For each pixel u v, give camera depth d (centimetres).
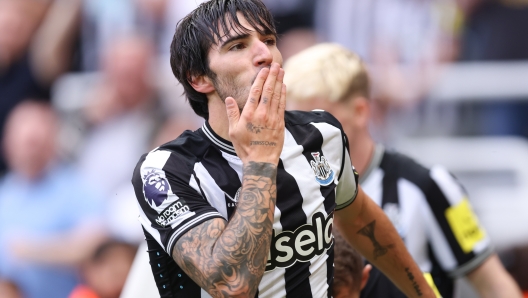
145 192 713
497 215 2045
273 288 716
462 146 2130
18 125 2198
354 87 1114
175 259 690
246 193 682
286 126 766
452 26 2194
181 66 743
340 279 873
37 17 2450
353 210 845
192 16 738
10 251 2006
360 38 2203
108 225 2039
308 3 2250
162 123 2194
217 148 728
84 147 2198
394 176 1125
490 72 2166
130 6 2330
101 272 1925
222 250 660
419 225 1111
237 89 710
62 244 2016
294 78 1124
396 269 884
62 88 2327
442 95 2167
